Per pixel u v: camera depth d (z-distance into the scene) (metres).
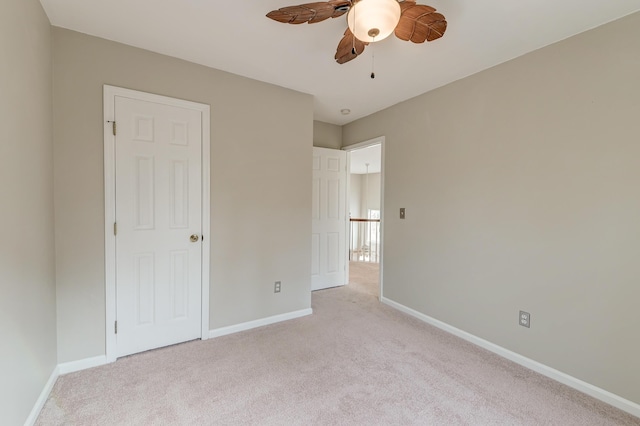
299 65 2.44
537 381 2.00
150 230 2.29
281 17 1.45
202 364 2.14
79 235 2.03
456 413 1.67
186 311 2.46
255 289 2.80
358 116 3.79
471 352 2.38
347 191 4.27
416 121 3.05
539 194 2.10
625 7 1.65
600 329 1.82
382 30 1.37
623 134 1.73
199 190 2.48
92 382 1.91
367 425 1.57
